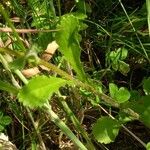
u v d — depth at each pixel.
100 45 0.25
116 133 0.18
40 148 0.22
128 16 0.24
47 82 0.15
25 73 0.19
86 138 0.20
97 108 0.24
